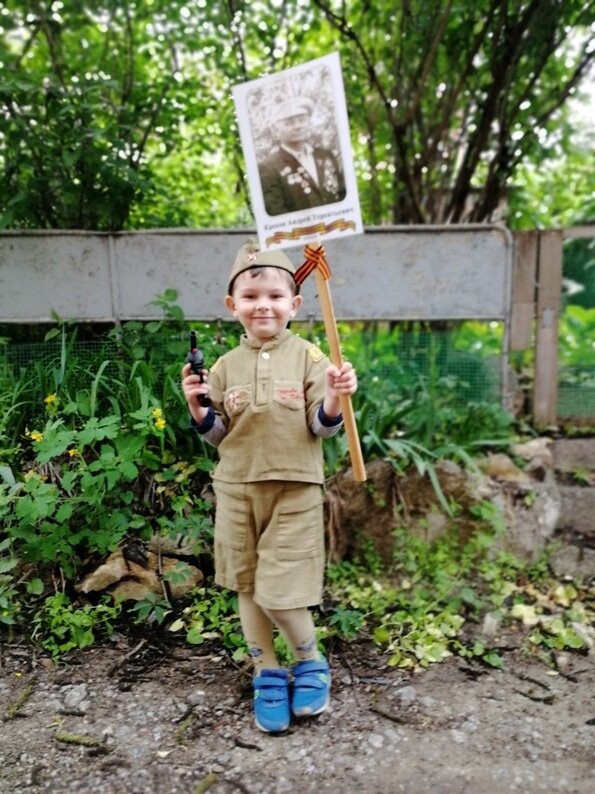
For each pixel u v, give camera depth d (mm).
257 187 1865
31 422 3045
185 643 2477
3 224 3402
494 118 3990
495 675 2359
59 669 2324
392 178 4664
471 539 2938
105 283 3541
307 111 1795
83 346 3318
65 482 2518
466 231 3514
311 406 2004
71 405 2752
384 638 2506
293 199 1847
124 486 2805
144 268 3531
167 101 3986
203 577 2699
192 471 2818
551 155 4324
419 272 3549
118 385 3070
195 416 2004
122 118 3926
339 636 2525
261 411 1983
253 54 4379
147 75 4258
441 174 4695
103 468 2635
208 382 2094
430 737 2057
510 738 2053
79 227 3713
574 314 4230
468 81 4219
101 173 3480
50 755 1953
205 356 3133
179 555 2689
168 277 3533
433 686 2293
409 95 4238
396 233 3521
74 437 2627
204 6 3984
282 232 1870
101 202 3541
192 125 4426
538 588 2859
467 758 1967
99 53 4207
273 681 2104
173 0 3973
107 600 2562
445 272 3545
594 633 2572
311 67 1777
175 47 4336
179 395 2857
